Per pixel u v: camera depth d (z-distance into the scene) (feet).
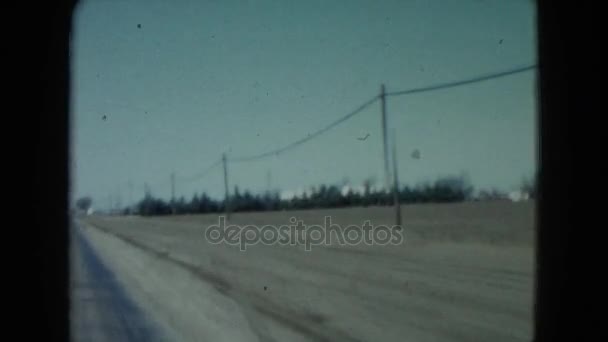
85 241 153.07
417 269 69.26
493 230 128.67
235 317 39.73
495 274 61.67
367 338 32.55
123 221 377.50
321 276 64.85
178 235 175.32
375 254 91.35
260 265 79.10
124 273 72.18
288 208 348.38
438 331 34.30
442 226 151.43
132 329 35.37
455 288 52.49
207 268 77.00
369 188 312.50
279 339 32.53
